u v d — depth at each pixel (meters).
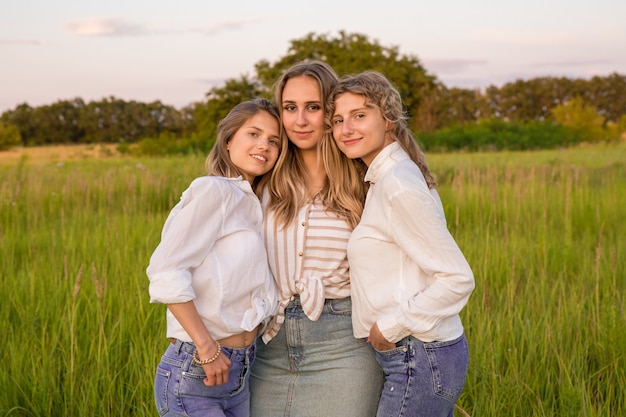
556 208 9.07
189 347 2.56
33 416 3.72
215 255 2.60
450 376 2.61
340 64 43.31
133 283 5.20
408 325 2.54
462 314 4.68
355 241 2.71
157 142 39.47
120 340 4.25
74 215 8.83
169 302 2.42
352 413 2.81
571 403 3.33
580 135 48.31
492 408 3.47
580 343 4.14
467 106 91.62
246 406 2.85
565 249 6.17
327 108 2.95
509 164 15.95
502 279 5.65
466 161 19.06
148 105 88.25
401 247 2.59
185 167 14.48
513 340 4.16
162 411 2.62
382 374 2.87
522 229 7.99
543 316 4.64
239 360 2.66
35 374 3.92
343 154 3.01
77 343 4.34
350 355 2.84
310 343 2.86
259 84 43.22
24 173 12.65
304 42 44.25
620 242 7.00
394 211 2.58
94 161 26.25
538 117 101.44
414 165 2.73
